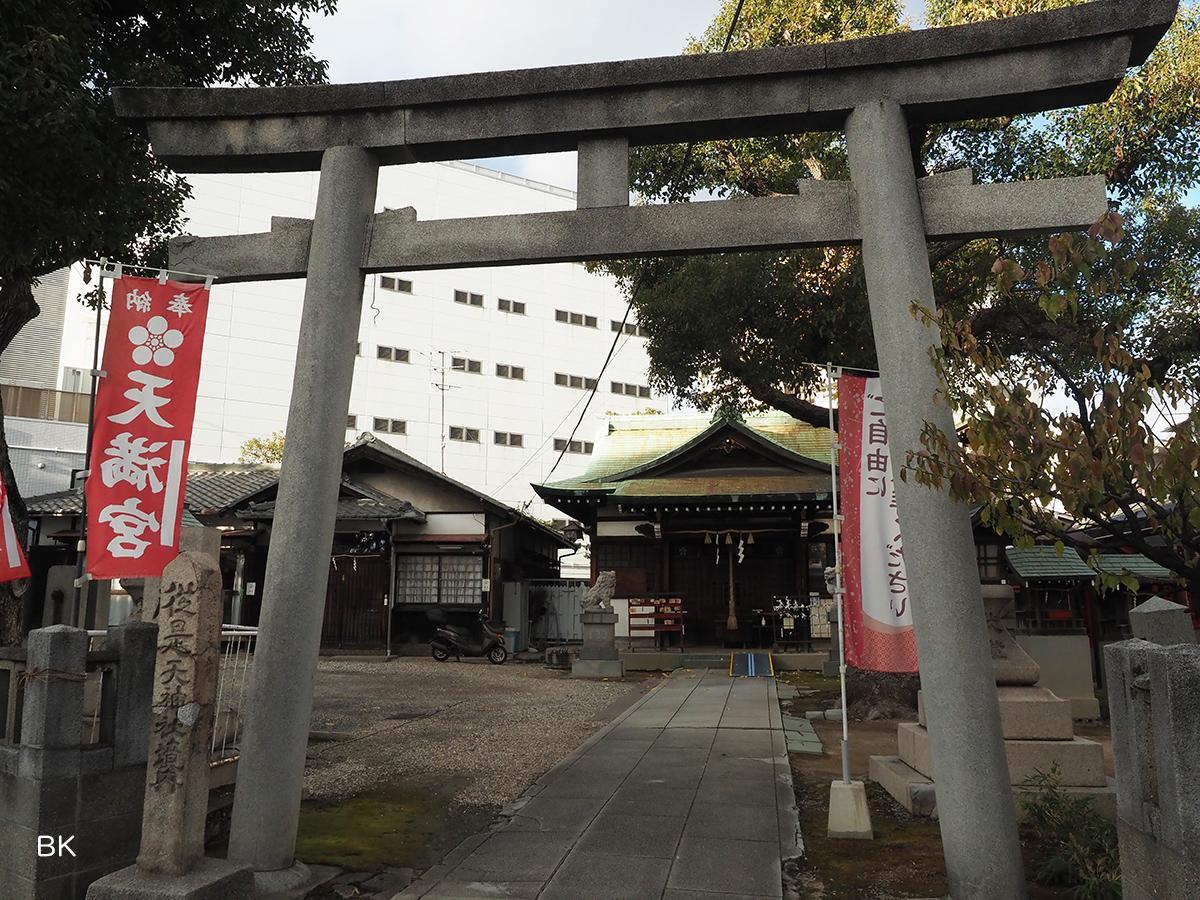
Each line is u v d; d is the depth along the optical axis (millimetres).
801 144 13250
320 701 13477
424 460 44656
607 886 4898
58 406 23906
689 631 22938
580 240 5586
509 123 5742
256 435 40531
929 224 5305
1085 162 11523
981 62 5293
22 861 4355
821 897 4832
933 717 4711
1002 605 7402
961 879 4480
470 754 8969
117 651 4887
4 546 6523
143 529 5402
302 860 5461
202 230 39250
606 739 9742
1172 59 10664
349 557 23578
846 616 6129
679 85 5594
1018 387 3953
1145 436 3512
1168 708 3119
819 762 8750
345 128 5887
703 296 12516
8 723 4738
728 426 22734
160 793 4039
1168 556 3943
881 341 5160
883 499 6117
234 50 9203
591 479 24891
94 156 6961
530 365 48875
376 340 44500
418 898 4734
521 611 25531
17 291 8258
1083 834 5035
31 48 6348
